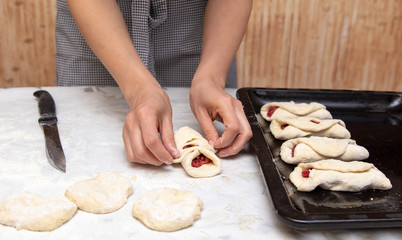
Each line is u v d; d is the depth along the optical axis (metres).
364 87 2.71
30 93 1.40
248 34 2.54
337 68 2.65
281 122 1.21
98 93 1.42
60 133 1.14
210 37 1.26
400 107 1.36
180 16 1.43
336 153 1.03
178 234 0.79
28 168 0.98
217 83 1.13
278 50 2.58
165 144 0.98
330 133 1.18
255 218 0.84
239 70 2.63
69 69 1.52
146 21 1.29
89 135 1.14
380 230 0.82
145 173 0.98
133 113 0.98
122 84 1.08
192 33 1.47
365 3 2.47
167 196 0.86
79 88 1.46
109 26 1.10
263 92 1.40
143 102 0.98
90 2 1.11
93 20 1.10
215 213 0.85
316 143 1.05
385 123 1.30
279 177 0.91
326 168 0.95
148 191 0.88
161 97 1.01
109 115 1.27
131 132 0.97
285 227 0.82
